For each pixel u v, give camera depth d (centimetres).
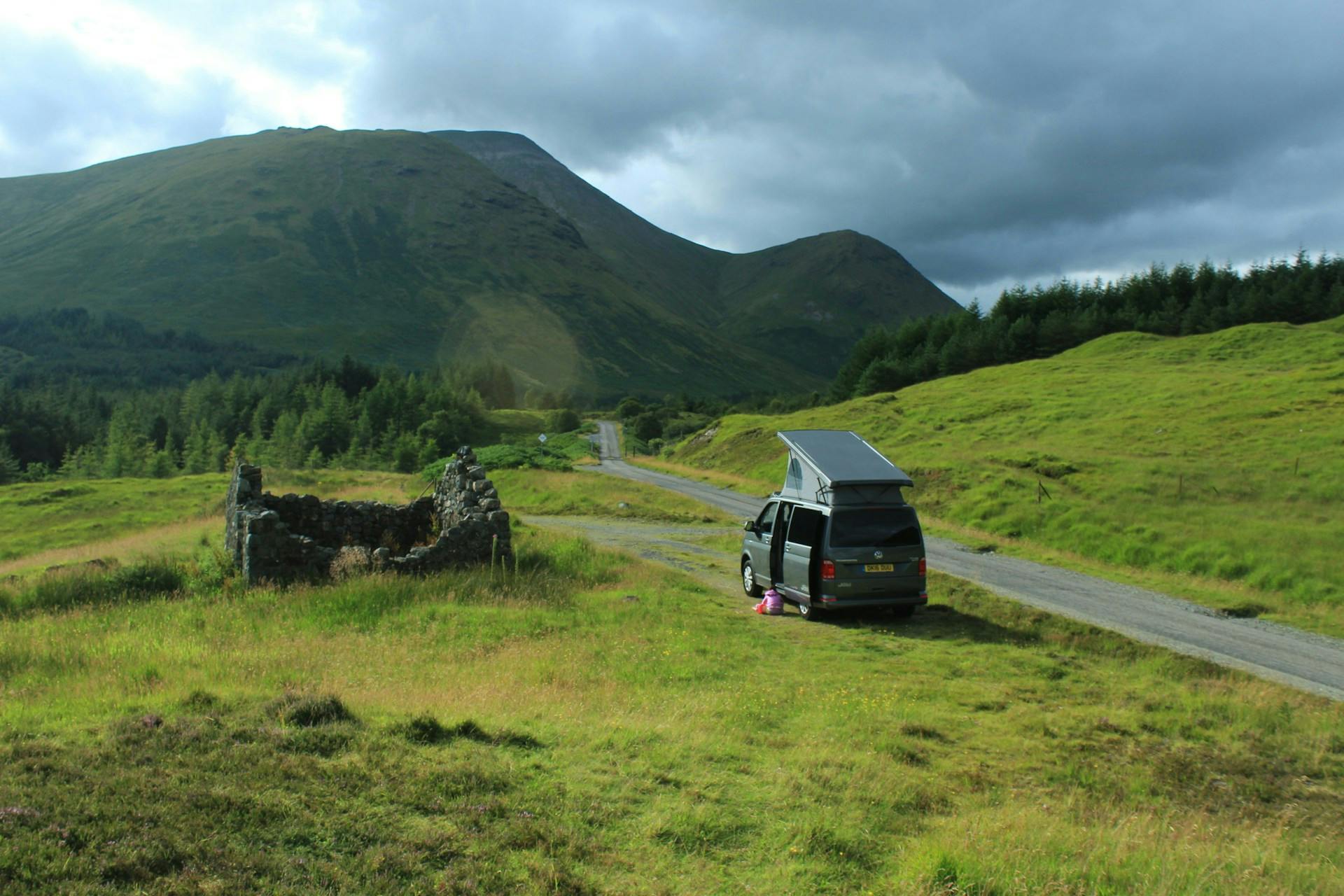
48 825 441
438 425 11944
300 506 1998
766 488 4512
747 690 944
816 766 693
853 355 11506
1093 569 2125
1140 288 9931
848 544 1425
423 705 757
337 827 487
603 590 1627
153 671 867
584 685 922
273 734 609
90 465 10069
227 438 12975
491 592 1487
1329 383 4366
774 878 496
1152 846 568
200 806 485
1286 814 707
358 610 1312
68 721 630
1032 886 487
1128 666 1223
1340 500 2631
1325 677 1198
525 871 465
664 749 699
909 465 3716
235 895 404
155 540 2306
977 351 9212
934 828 597
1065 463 3391
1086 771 763
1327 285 9056
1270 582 1912
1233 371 5769
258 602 1361
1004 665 1163
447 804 535
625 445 12100
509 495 4075
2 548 3494
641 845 523
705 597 1644
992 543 2506
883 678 1061
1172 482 2992
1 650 979
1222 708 990
